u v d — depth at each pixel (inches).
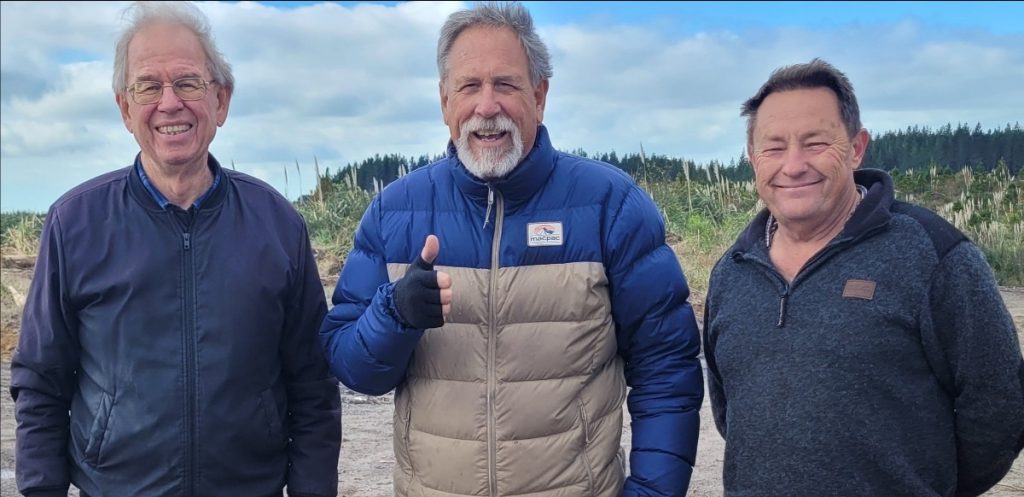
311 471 117.0
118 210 106.3
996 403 87.4
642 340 108.9
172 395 103.7
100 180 109.5
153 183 108.5
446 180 109.9
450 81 105.2
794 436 90.0
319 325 117.1
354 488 187.0
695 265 368.5
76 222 105.6
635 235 106.5
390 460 206.2
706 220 412.8
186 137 105.0
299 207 532.1
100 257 104.7
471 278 104.8
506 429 102.9
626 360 113.5
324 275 397.7
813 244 96.5
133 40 105.4
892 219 90.8
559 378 103.8
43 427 106.9
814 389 89.4
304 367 117.4
